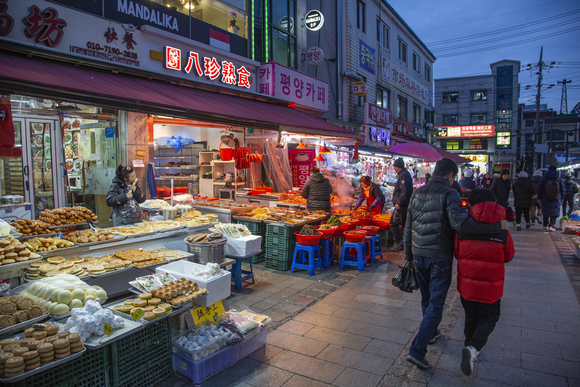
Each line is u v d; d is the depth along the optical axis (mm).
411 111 24688
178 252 4746
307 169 11867
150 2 7414
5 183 6133
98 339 2631
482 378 3137
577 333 3979
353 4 16281
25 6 5441
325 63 15391
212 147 11195
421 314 4574
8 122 4352
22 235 4031
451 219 3189
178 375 3240
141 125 7156
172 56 7648
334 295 5297
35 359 2244
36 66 4930
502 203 11102
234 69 9234
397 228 8188
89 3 6371
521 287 5570
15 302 2736
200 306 3607
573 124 43000
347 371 3287
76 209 4844
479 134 37250
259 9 11516
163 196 10016
